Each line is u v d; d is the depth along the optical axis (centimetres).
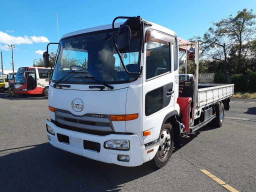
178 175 369
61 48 392
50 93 383
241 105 1335
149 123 323
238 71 3212
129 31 270
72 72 349
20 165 403
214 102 657
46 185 331
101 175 366
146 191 317
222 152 486
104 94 305
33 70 1803
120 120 300
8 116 905
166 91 376
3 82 2819
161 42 367
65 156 449
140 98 305
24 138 575
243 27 3128
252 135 631
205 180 353
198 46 507
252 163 425
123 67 288
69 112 343
